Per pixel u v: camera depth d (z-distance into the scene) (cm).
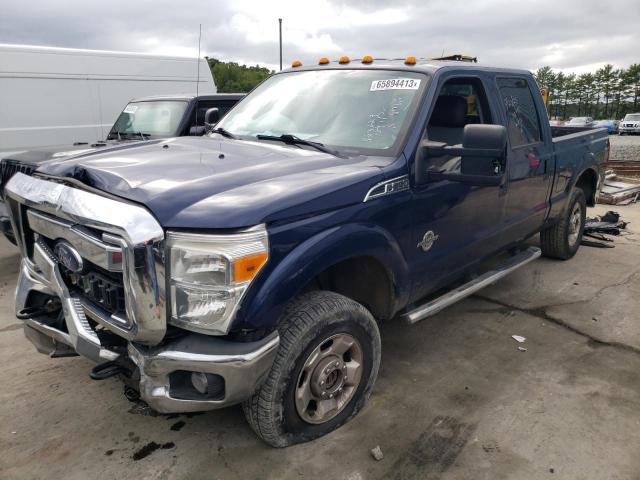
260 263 225
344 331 273
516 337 408
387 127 320
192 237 217
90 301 253
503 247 430
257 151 310
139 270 214
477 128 281
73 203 234
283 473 259
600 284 527
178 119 700
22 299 290
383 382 342
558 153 488
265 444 280
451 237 348
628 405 320
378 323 431
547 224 512
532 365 367
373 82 351
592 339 409
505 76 418
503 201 402
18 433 287
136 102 768
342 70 376
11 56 772
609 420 305
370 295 316
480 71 388
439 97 344
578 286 520
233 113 407
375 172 283
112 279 236
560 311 461
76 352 273
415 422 300
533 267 577
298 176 266
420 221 314
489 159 283
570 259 605
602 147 601
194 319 221
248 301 225
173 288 221
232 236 219
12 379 339
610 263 594
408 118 317
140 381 232
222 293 218
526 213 448
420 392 331
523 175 424
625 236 716
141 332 221
